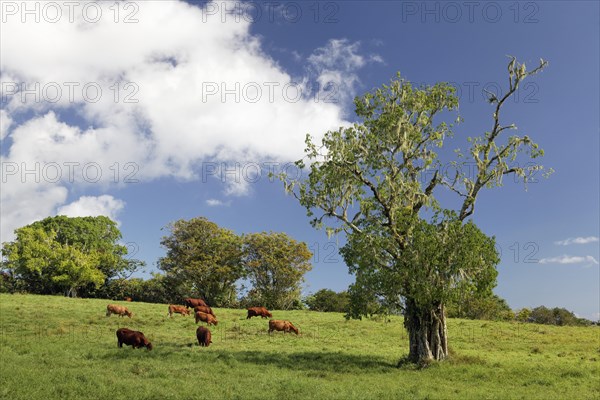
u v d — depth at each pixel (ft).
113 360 70.85
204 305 151.94
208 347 91.25
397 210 83.56
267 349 94.07
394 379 67.72
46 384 51.52
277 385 57.41
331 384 59.98
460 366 76.64
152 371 62.49
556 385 64.39
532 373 72.54
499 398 55.67
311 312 178.70
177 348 86.89
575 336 129.49
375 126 86.22
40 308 134.82
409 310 83.10
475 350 103.55
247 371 66.80
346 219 85.35
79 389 50.31
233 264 226.79
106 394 49.06
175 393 50.49
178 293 236.84
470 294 79.92
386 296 81.20
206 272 220.84
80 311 134.10
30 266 209.77
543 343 115.24
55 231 231.91
